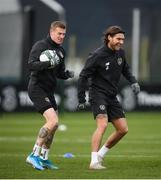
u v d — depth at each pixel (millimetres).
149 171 27391
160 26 82250
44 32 73438
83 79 27828
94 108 27906
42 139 27547
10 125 56688
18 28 72812
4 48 74688
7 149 37938
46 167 28328
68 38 84375
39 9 74000
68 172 27016
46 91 28141
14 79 73062
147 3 84438
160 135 48000
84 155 34500
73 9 86062
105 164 29891
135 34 76938
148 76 81250
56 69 28219
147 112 71500
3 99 68500
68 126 56000
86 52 84750
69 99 70188
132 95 71188
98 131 27703
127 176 25828
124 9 85500
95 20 85812
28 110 69188
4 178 25328
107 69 27844
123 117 28250
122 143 41656
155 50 81750
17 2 76188
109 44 27797
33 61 27453
